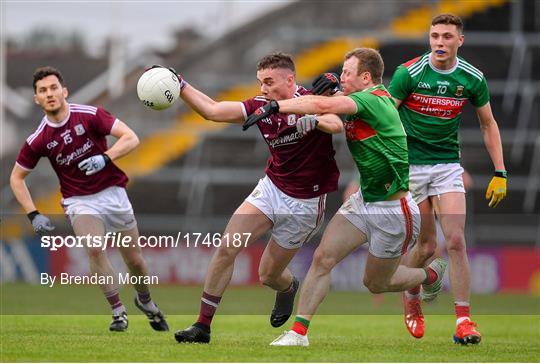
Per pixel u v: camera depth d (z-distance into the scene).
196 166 77.38
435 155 28.05
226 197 76.94
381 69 24.75
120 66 81.50
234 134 78.00
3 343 25.44
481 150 77.19
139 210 76.50
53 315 39.66
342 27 83.12
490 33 80.50
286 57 25.45
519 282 64.75
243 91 82.56
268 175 26.23
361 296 58.66
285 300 28.38
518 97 78.94
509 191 76.75
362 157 24.36
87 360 21.52
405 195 24.91
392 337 30.81
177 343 25.50
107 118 30.08
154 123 78.81
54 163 30.14
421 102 27.67
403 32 82.44
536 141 77.62
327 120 23.31
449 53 26.95
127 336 28.33
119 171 30.56
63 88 29.80
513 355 24.25
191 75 82.44
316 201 26.23
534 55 80.38
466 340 26.67
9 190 75.81
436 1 82.06
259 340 27.55
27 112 81.50
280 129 25.36
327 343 27.11
